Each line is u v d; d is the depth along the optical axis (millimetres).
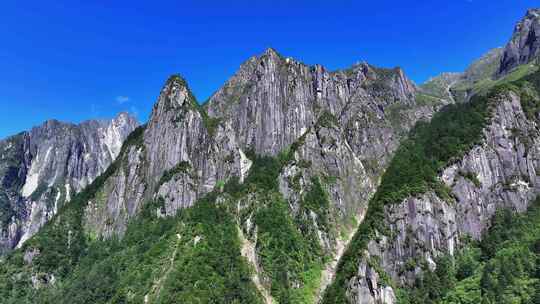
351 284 191500
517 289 169500
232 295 185000
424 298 189750
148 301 183250
